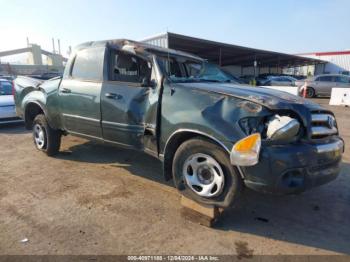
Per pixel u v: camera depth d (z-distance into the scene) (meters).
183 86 3.11
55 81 4.67
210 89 2.99
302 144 2.62
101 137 3.99
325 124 2.94
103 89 3.82
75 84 4.22
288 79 22.41
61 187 3.83
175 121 2.99
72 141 6.23
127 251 2.51
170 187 3.89
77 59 4.35
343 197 3.67
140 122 3.44
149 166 4.71
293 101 2.86
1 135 7.07
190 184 3.02
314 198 3.63
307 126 2.69
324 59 43.47
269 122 2.58
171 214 3.16
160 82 3.25
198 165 2.95
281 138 2.54
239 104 2.71
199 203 2.97
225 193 2.78
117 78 3.78
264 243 2.68
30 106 5.30
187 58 4.10
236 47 23.80
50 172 4.39
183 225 2.94
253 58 33.62
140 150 3.57
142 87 3.43
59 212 3.16
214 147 2.75
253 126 2.59
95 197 3.54
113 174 4.34
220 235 2.79
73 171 4.45
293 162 2.52
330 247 2.64
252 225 2.98
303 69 47.56
